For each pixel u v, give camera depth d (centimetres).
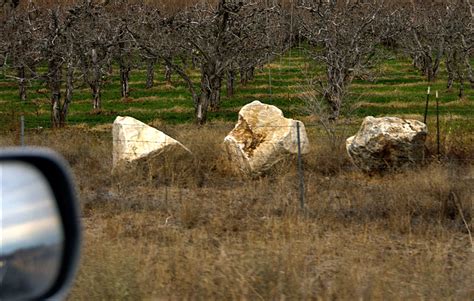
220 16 3022
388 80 5859
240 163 1845
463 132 2228
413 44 5897
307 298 767
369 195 1477
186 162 1877
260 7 3519
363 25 3525
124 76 4972
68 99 3362
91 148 2077
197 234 1161
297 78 5750
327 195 1527
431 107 4284
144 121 3859
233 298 747
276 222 1198
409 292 778
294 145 1861
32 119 3797
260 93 5066
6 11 4588
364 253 995
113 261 789
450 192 1373
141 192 1612
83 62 3584
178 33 3172
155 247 1021
